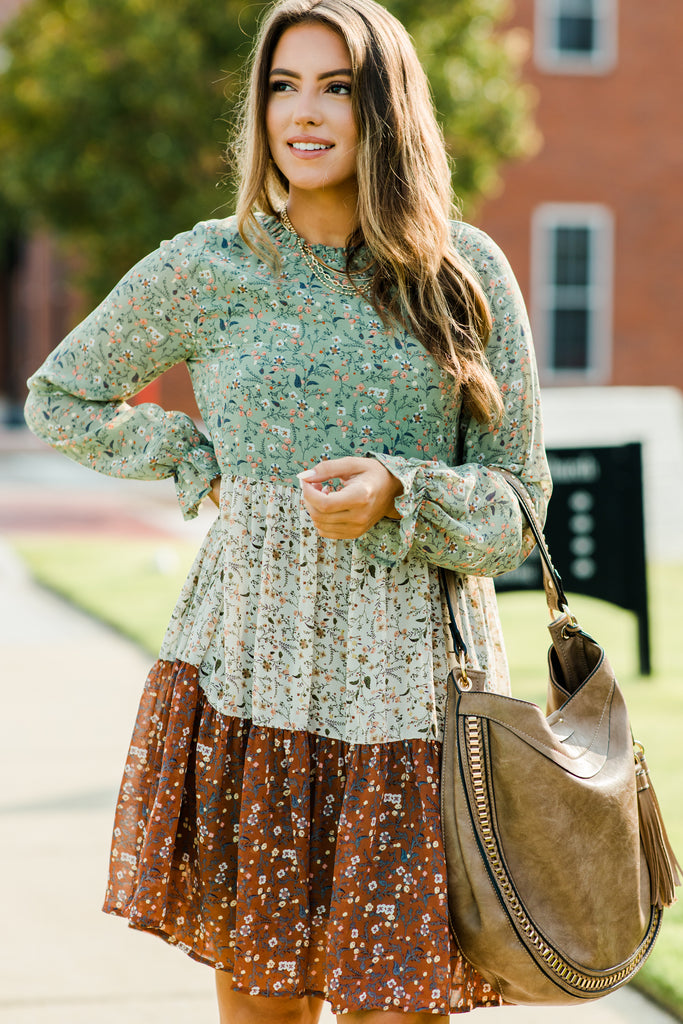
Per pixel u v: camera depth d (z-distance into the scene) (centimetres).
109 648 1309
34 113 2750
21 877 722
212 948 393
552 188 3634
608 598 1164
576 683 411
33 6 2927
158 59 2588
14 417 4584
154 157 2633
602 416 2055
